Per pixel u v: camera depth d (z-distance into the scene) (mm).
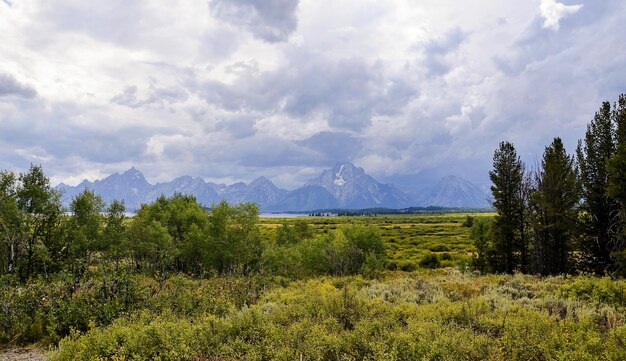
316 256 36906
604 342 7566
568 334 7941
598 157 24344
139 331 9375
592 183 24281
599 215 23891
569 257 26172
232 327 10000
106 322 11875
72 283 13875
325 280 24984
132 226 43688
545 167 26500
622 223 22156
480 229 42406
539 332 8242
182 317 12414
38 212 33875
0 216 30703
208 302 14375
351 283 21953
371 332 8938
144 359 8250
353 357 7840
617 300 12094
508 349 7566
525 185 28500
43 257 31531
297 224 63031
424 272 34375
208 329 9859
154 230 41875
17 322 12039
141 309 12922
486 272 29453
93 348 8797
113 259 39469
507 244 29062
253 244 44312
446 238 87188
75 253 37156
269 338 8969
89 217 38594
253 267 40812
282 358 7715
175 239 47281
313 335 8633
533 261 27109
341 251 36094
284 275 33312
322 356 7859
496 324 9125
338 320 10555
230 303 14469
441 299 12844
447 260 47094
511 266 28953
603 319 10117
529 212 27641
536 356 7453
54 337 11539
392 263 40844
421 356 7383
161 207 52812
